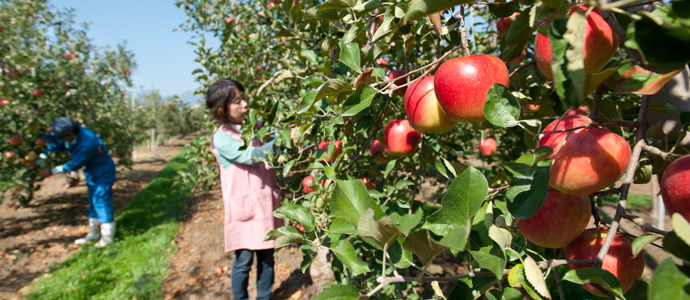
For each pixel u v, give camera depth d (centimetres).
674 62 51
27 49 642
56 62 696
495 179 117
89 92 821
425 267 68
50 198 877
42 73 635
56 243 585
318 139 199
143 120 1986
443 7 74
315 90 117
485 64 98
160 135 2369
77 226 672
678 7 51
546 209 92
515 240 114
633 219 69
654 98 109
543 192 77
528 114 171
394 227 59
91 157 531
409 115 129
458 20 136
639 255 91
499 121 78
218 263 504
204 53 436
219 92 259
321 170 193
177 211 741
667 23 48
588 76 67
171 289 435
